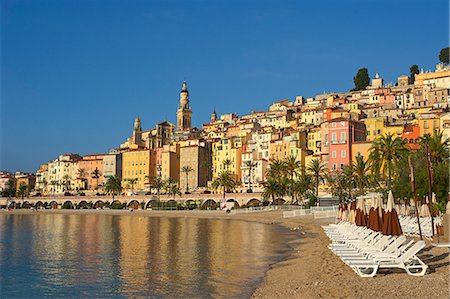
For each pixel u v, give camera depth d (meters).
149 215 147.38
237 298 26.52
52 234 76.88
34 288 31.55
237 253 47.81
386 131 168.12
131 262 42.06
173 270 37.16
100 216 150.50
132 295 28.62
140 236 70.75
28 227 97.12
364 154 156.12
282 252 48.16
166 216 141.88
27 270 38.75
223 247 53.78
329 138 162.25
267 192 143.00
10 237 71.31
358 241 34.84
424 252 34.47
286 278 31.41
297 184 140.38
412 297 21.58
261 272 35.38
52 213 175.62
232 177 197.62
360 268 28.67
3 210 196.00
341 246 34.38
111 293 29.41
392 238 29.88
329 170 159.38
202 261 42.06
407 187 70.38
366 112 197.25
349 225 47.84
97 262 42.56
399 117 183.62
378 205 33.56
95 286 31.70
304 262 38.00
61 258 45.88
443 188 62.44
